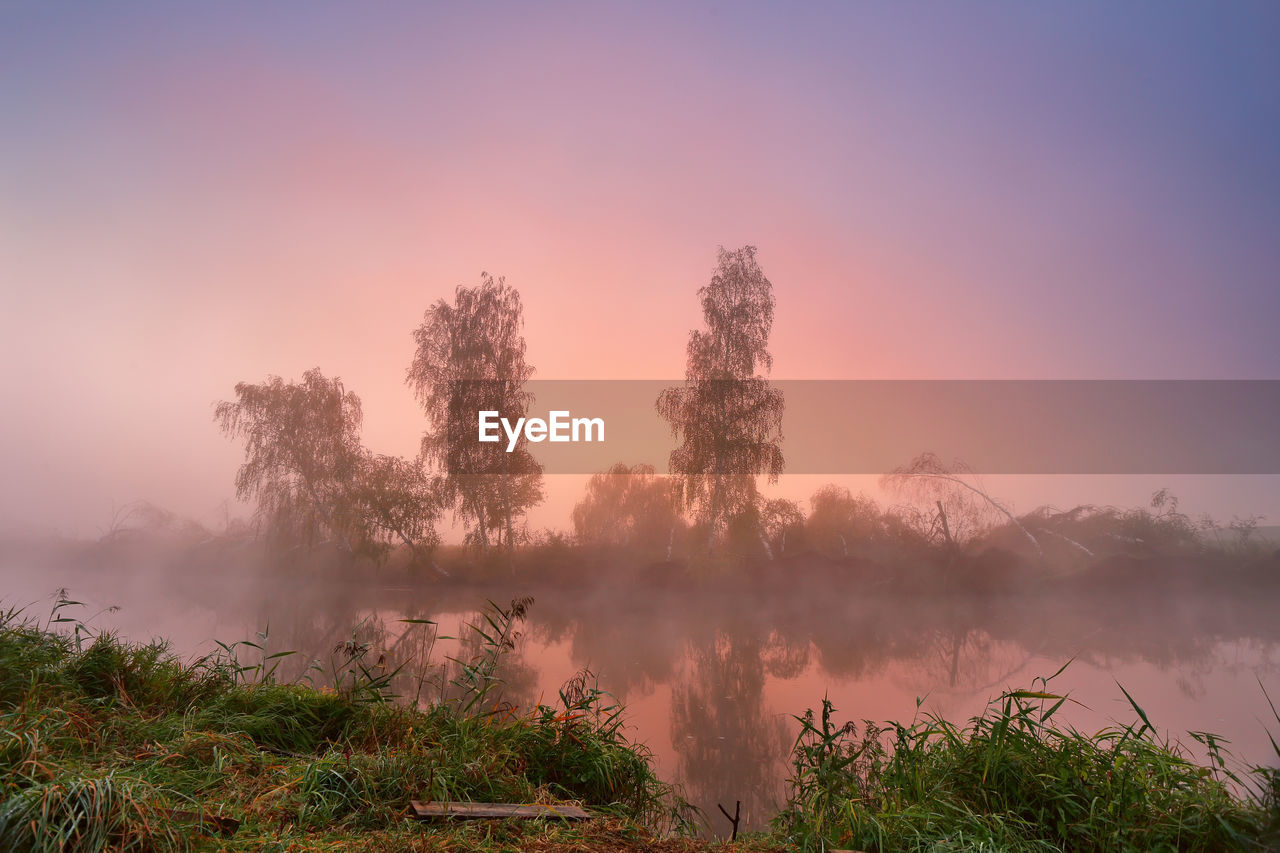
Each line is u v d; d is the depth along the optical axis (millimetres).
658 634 18438
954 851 3127
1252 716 8258
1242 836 3053
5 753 2715
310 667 5465
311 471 33969
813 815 3914
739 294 34062
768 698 10023
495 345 34156
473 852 2963
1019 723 4074
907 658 14344
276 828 2941
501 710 5160
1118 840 3211
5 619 5074
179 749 3645
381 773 3664
